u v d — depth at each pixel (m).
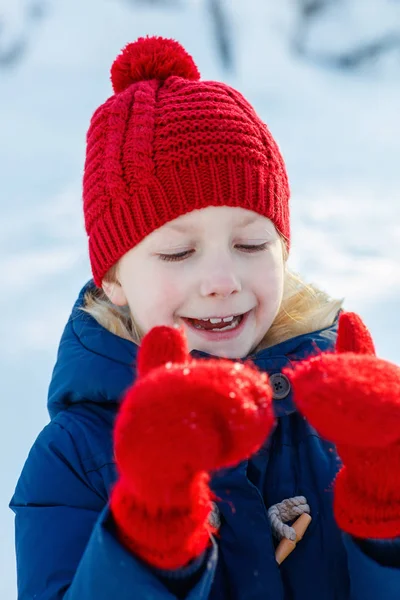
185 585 0.71
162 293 0.90
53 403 0.93
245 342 0.90
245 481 0.85
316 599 0.84
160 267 0.91
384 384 0.70
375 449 0.74
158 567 0.70
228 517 0.84
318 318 0.98
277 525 0.84
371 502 0.75
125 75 1.01
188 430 0.65
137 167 0.92
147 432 0.65
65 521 0.84
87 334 0.94
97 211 0.95
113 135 0.94
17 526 0.86
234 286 0.88
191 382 0.67
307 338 0.95
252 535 0.83
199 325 0.90
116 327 0.94
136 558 0.70
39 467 0.87
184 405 0.66
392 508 0.74
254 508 0.84
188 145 0.92
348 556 0.78
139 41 1.01
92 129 0.98
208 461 0.65
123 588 0.70
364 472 0.74
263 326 0.92
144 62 1.00
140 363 0.74
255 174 0.93
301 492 0.87
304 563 0.85
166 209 0.91
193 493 0.69
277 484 0.87
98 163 0.96
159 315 0.91
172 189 0.91
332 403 0.68
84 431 0.89
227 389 0.67
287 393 0.89
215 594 0.83
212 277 0.88
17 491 0.88
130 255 0.93
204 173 0.91
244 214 0.91
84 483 0.86
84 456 0.87
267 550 0.83
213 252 0.90
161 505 0.68
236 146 0.92
